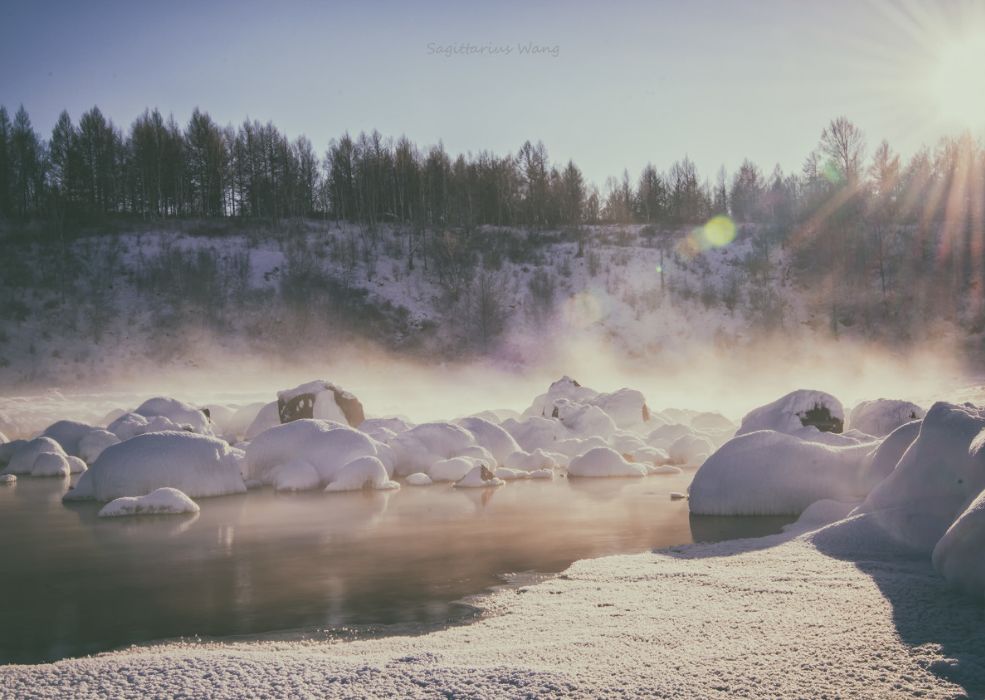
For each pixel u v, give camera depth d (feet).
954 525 19.12
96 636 19.33
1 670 14.61
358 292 175.42
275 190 226.38
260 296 167.32
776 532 28.94
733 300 171.53
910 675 13.25
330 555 27.61
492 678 13.37
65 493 45.14
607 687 12.96
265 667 14.16
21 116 215.51
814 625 16.12
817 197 202.39
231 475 43.75
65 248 175.73
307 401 61.31
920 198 195.72
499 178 234.17
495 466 50.78
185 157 224.33
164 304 161.07
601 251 198.70
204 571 25.79
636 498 38.58
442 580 23.53
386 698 12.66
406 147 236.43
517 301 177.88
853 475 31.76
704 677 13.34
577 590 20.75
